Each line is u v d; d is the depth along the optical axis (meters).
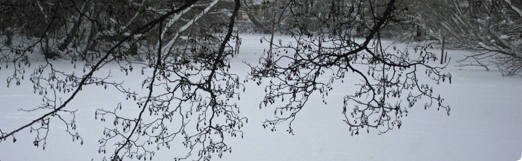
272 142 9.38
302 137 9.84
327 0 5.58
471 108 13.57
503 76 23.02
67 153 8.21
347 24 5.14
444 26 25.14
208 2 21.03
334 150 8.95
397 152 8.96
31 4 9.26
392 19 4.75
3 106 11.98
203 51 4.96
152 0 16.23
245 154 8.48
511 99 15.44
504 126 11.41
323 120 11.52
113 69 19.78
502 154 9.00
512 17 23.42
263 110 12.57
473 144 9.64
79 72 17.94
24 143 8.75
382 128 10.73
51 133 9.50
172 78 17.48
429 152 9.02
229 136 9.62
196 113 11.58
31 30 10.35
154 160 7.93
